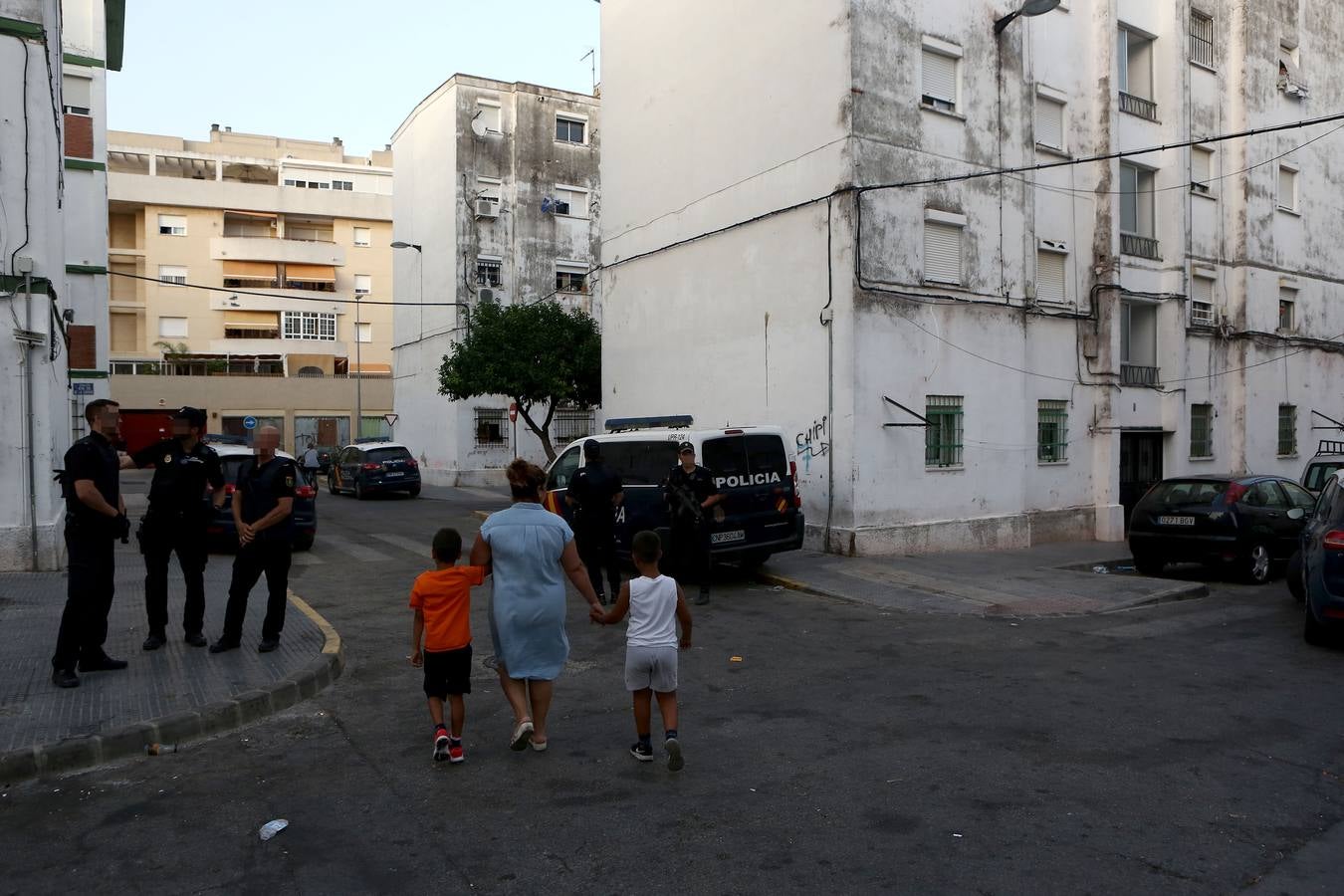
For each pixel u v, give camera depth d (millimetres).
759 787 4941
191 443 7641
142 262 53094
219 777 5152
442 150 32688
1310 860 4090
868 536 14086
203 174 60594
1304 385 22500
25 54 11016
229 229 55562
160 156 58219
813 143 14648
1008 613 10305
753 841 4270
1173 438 19453
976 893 3777
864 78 14148
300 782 5070
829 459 14391
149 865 4066
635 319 19188
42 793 4910
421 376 35000
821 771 5199
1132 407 18922
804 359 14852
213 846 4254
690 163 17484
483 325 25156
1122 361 19328
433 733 5961
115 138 59375
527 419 25375
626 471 12195
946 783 5012
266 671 6910
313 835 4363
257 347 52219
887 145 14391
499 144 32594
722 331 16688
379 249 57500
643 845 4227
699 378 17266
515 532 5445
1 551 10906
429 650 5379
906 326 14617
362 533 18031
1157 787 4945
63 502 13953
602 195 20391
